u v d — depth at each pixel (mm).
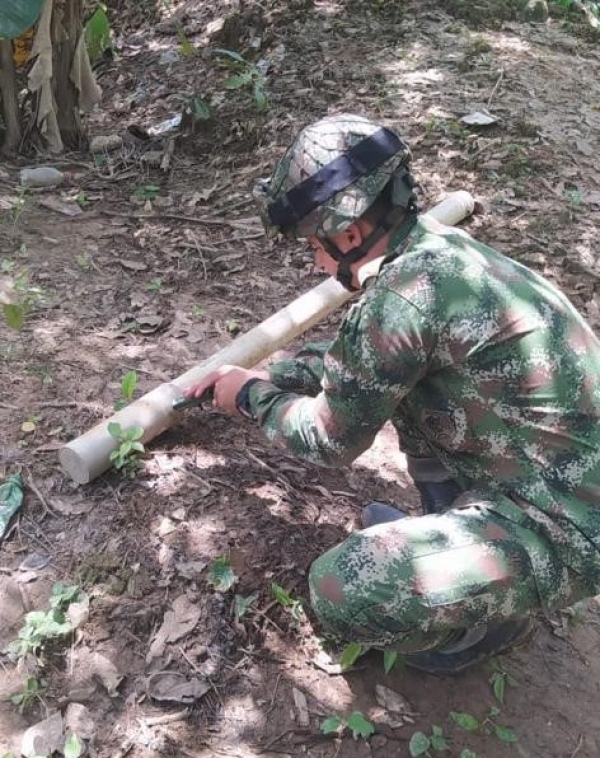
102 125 5285
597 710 2234
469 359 1766
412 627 1873
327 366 1850
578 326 1843
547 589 1851
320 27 5816
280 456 2754
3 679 2074
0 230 3863
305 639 2236
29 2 3607
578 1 6562
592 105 5164
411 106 4910
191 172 4629
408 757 2041
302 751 2020
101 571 2303
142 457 2633
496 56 5555
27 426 2721
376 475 2789
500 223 4156
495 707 2182
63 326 3260
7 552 2352
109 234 3975
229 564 2318
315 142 1735
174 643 2178
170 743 1998
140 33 6465
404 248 1812
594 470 1802
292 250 3965
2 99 4551
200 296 3607
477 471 1914
